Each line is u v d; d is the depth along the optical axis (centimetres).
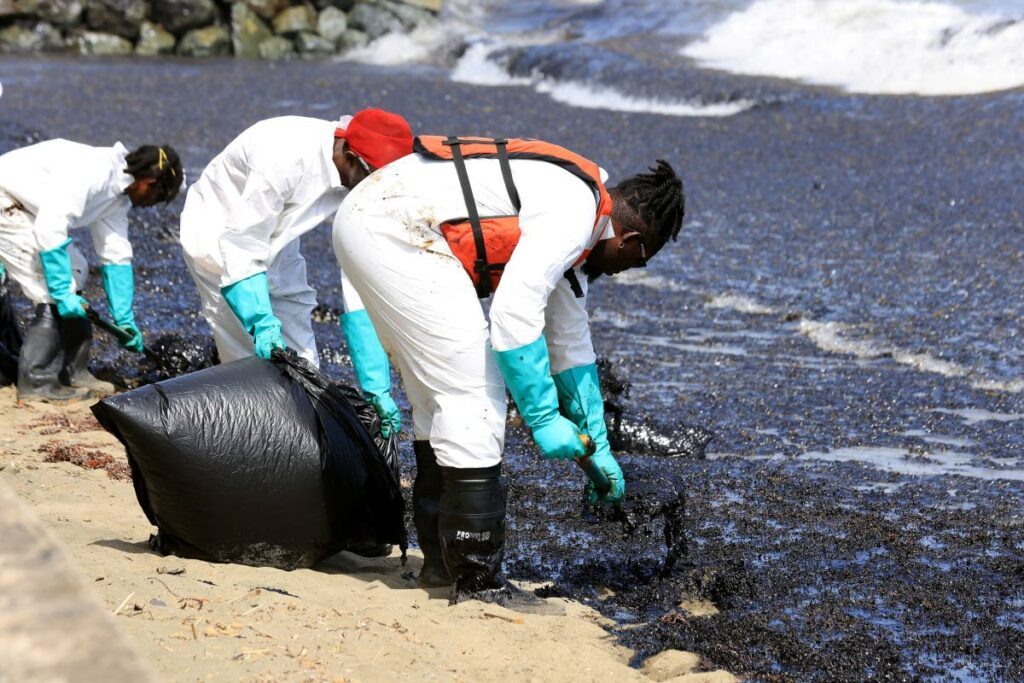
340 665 1104
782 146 5334
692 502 1939
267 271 1855
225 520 1395
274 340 1548
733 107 6166
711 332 3155
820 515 1877
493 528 1371
